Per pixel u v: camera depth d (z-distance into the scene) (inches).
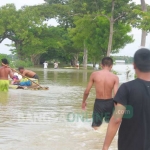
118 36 2775.6
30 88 1124.5
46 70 2837.1
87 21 2728.8
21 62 3627.0
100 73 512.1
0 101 807.7
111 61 521.0
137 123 234.8
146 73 240.5
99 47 2915.8
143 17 1646.2
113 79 506.3
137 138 234.7
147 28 1617.9
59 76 1931.6
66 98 890.1
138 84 237.0
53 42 4168.3
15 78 1159.0
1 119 584.1
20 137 466.0
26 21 3764.8
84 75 2065.7
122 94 236.8
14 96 913.5
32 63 4001.0
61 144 433.7
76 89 1152.8
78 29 2819.9
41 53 4192.9
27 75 1228.5
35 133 488.4
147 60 240.8
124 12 2418.8
